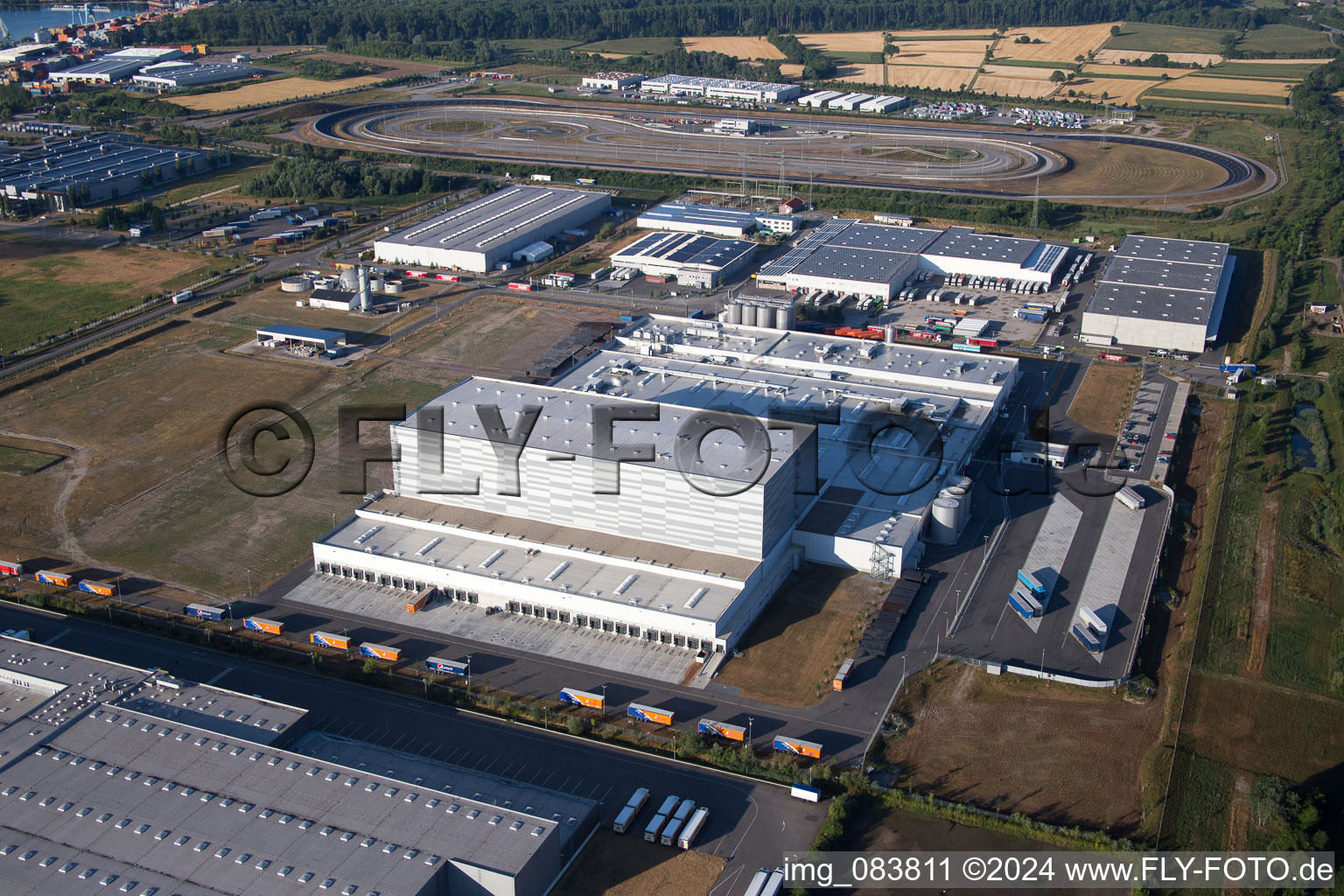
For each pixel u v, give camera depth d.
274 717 118.56
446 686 130.62
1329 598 146.00
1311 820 107.00
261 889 93.06
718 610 136.38
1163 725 123.00
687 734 119.31
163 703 120.12
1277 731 121.88
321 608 146.62
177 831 99.56
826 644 137.75
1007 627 140.62
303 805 103.38
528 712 126.12
